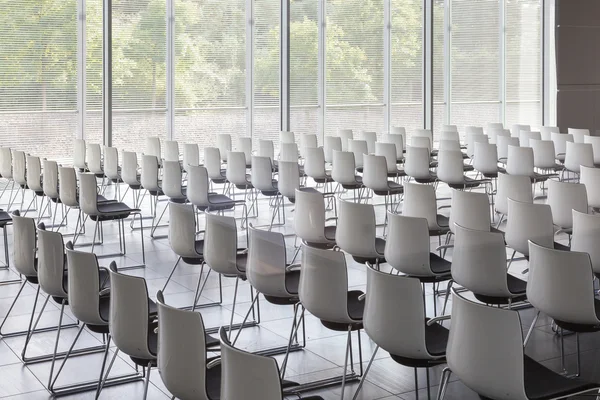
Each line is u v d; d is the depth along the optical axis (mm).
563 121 17172
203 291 7348
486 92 17516
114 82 13750
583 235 5500
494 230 6457
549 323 6262
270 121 15219
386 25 16250
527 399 3383
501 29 17516
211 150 10906
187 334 3510
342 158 10320
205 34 14461
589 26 17188
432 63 16562
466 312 3533
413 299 3955
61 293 5180
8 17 12695
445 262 5875
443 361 4055
